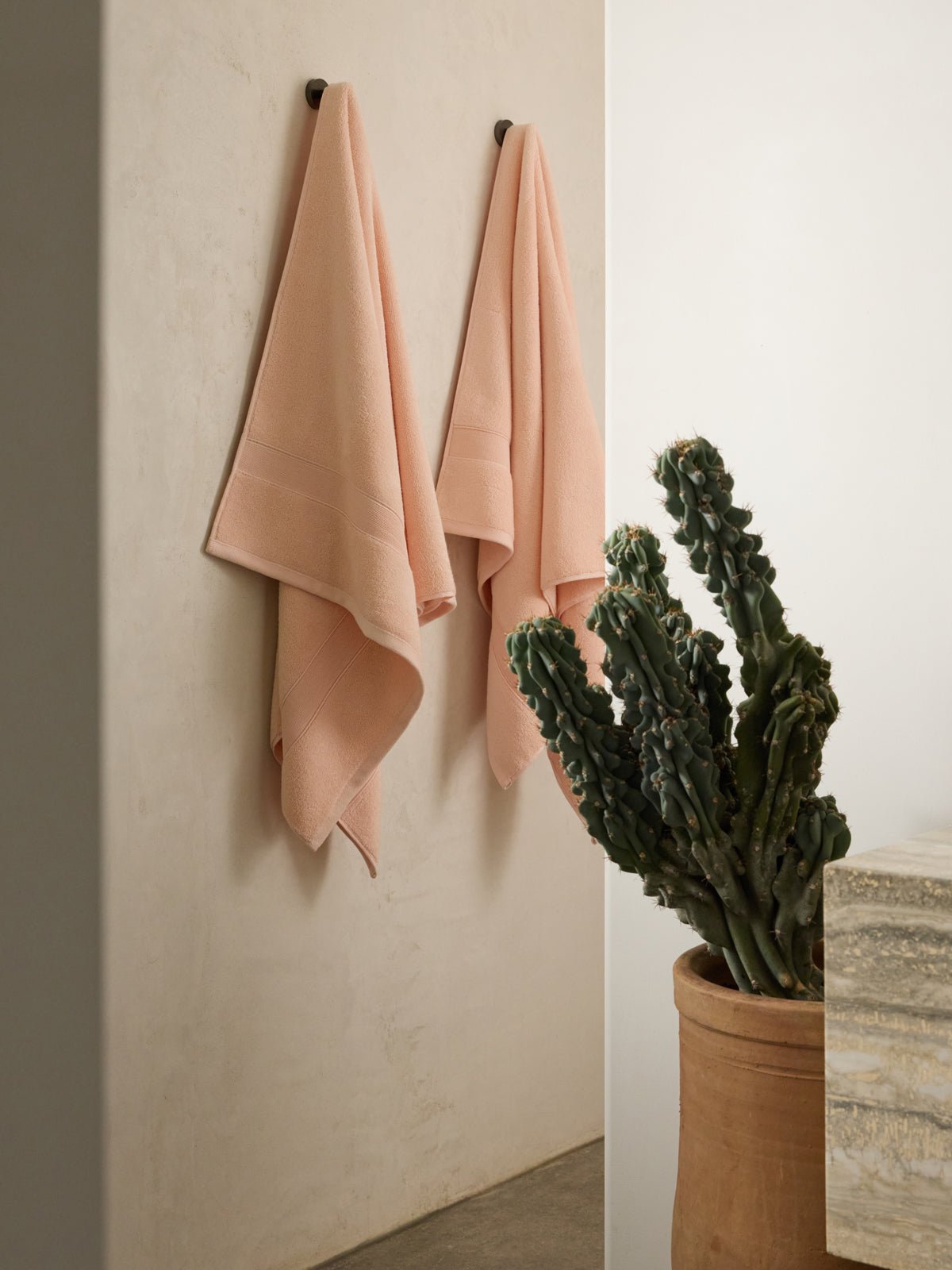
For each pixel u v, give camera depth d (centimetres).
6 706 150
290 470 160
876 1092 65
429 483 170
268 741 165
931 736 90
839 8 94
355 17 174
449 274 190
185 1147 154
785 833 76
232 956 160
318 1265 171
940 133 89
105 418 143
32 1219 150
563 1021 212
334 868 174
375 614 156
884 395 92
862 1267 70
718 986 76
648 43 104
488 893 199
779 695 76
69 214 145
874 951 65
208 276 155
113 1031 145
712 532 75
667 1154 102
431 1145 188
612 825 77
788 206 97
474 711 196
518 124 201
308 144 168
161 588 150
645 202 104
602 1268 169
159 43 148
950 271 89
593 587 190
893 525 92
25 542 148
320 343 162
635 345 105
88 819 144
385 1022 181
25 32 147
